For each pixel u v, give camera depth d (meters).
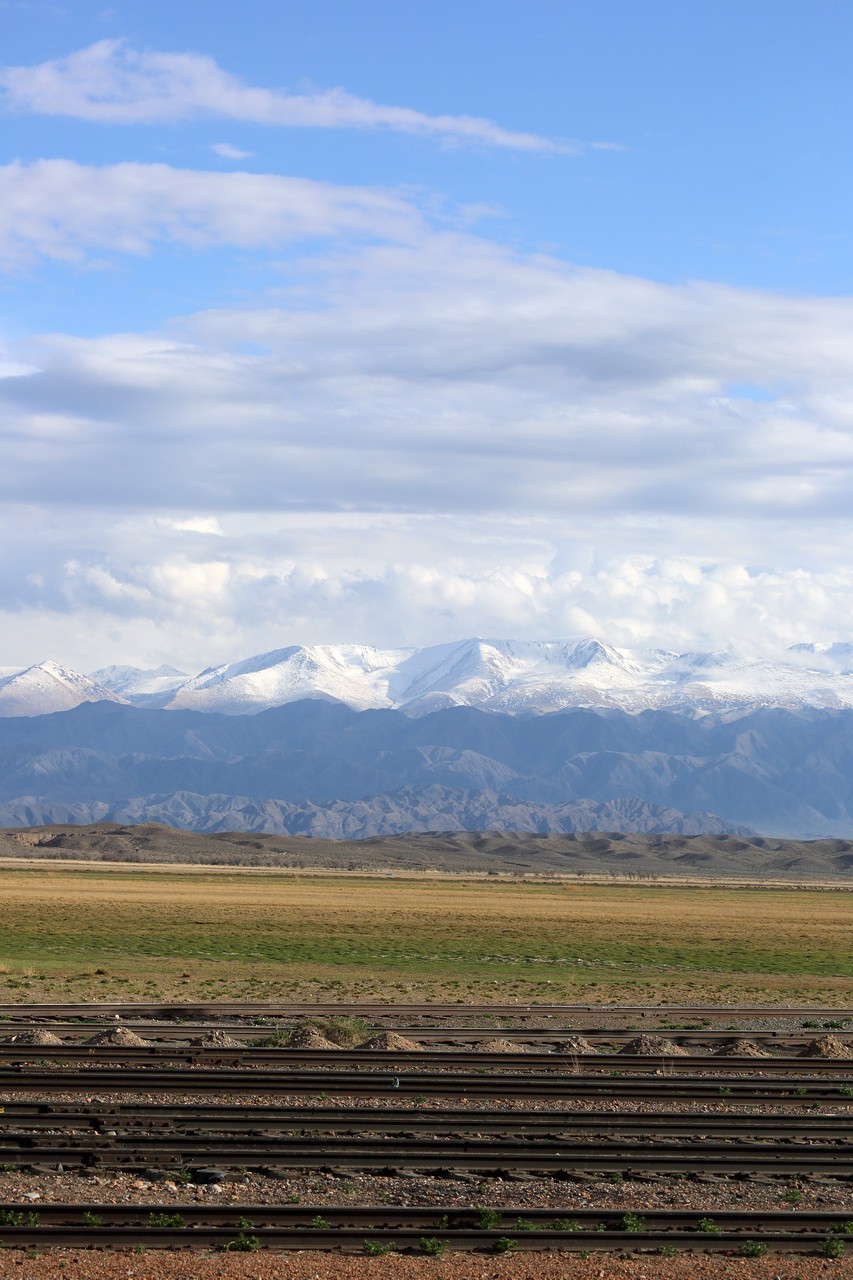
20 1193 21.44
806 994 67.12
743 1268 18.97
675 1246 20.08
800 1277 18.55
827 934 124.81
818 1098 32.44
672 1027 48.81
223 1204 21.00
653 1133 27.67
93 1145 24.50
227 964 73.75
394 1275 18.00
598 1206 22.14
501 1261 18.97
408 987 63.56
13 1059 35.44
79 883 199.50
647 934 115.62
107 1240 19.25
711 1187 23.77
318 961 77.81
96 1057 35.97
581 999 61.19
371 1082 31.52
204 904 145.25
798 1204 22.81
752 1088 33.41
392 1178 23.38
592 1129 27.70
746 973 79.75
